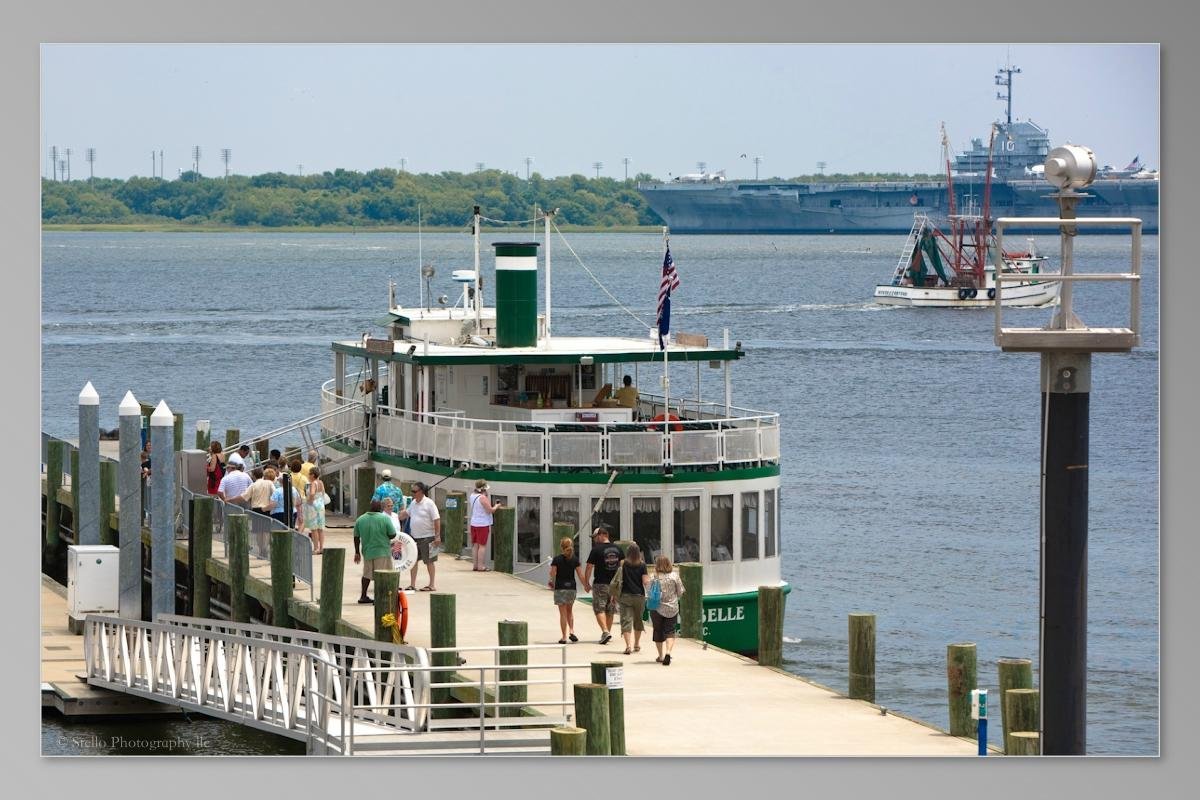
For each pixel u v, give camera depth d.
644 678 88.81
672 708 83.31
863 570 164.75
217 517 122.31
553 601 101.69
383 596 92.31
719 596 111.62
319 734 83.31
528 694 85.94
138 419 112.06
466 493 116.31
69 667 108.06
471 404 122.94
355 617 98.56
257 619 111.94
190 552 119.38
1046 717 67.69
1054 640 67.75
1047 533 67.31
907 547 175.12
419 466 121.44
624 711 79.75
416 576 109.31
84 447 120.12
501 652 83.25
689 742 77.94
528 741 79.38
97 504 120.12
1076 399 66.88
